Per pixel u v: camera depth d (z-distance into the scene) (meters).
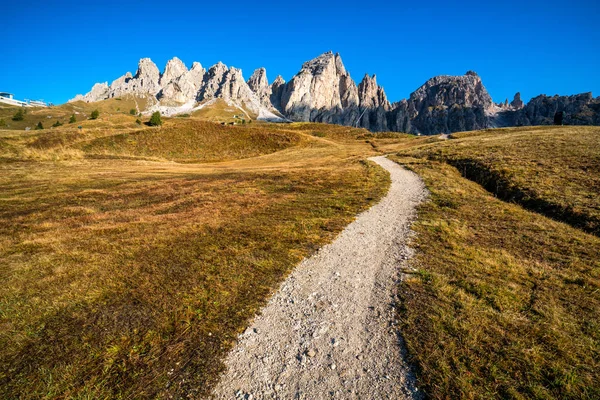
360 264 9.91
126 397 4.84
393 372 5.33
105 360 5.59
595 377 4.98
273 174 33.34
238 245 11.48
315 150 67.75
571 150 28.02
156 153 67.38
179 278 8.80
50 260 10.12
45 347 5.95
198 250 11.00
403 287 8.19
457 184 23.91
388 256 10.52
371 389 5.00
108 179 32.00
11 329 6.48
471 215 15.34
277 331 6.51
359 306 7.43
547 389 4.80
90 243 11.82
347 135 114.06
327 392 4.96
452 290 7.84
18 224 15.10
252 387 5.07
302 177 29.55
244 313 7.14
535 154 28.72
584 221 13.73
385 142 83.88
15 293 7.99
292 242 11.92
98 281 8.60
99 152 60.66
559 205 15.88
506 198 19.98
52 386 5.02
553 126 63.69
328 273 9.28
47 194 23.55
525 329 6.22
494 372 5.12
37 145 54.41
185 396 4.88
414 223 14.20
